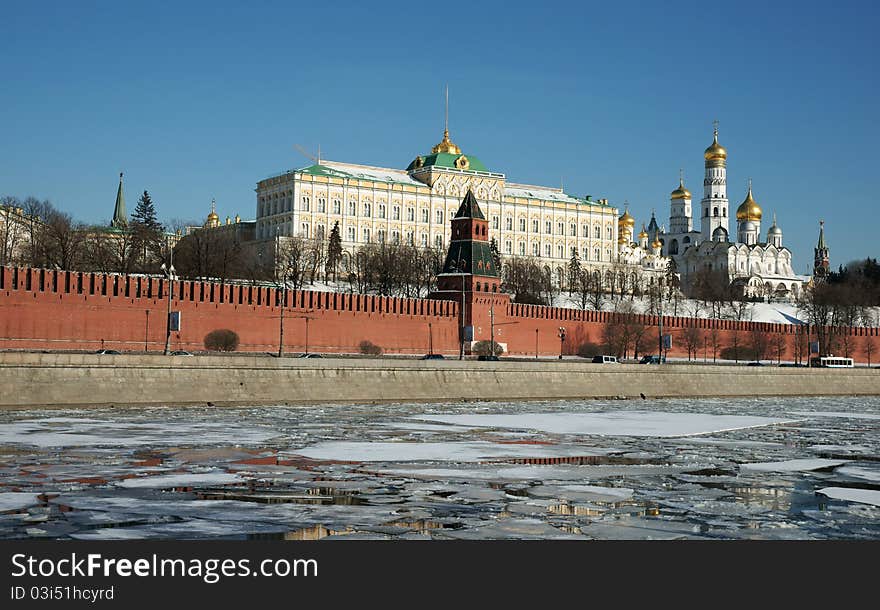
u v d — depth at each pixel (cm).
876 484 4953
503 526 3847
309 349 13162
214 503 4141
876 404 11694
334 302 13450
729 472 5328
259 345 12688
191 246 19062
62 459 5253
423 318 14500
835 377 13962
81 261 17100
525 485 4762
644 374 12081
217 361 8869
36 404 7838
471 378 10606
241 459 5416
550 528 3831
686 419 8806
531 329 15700
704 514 4134
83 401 8056
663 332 17062
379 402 9850
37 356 7906
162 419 7469
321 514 3975
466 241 15312
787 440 7069
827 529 3888
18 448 5625
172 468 5041
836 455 6159
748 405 11181
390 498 4347
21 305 10944
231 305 12475
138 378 8394
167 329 10600
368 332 13800
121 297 11669
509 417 8488
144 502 4128
